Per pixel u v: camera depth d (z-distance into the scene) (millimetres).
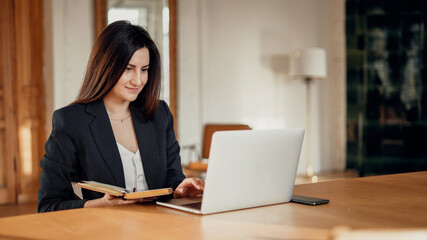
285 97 7090
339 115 7395
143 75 1972
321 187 2051
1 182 5305
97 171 1923
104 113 1985
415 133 6895
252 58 6809
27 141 5453
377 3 6945
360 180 2252
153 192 1605
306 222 1409
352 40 7176
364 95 7109
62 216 1514
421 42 6793
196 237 1253
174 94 6234
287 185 1703
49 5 5406
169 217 1488
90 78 1985
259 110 6887
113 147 1965
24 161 5434
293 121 7168
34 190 5500
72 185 1926
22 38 5387
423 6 6770
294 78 7008
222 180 1523
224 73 6609
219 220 1444
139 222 1425
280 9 6988
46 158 1903
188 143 6383
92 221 1443
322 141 7434
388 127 7016
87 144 1914
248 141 1551
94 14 5680
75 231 1328
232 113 6680
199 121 6438
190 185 1836
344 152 7441
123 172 1973
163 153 2133
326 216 1487
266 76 6930
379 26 6969
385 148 7047
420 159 6914
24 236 1284
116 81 1934
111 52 1903
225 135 1492
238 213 1539
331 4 7285
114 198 1710
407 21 6828
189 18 6297
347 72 7262
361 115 7168
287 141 1664
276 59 6992
